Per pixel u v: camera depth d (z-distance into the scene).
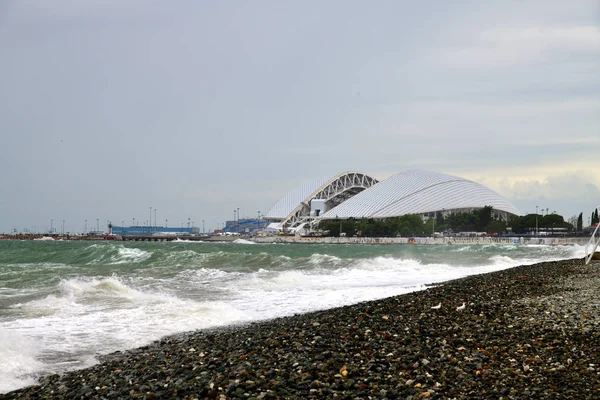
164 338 17.64
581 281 32.66
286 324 19.28
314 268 49.53
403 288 33.50
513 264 61.19
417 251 102.25
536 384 10.90
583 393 10.27
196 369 12.71
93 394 11.29
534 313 19.89
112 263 52.47
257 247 131.00
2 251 68.00
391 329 17.23
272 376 11.88
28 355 14.98
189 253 58.81
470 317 19.50
